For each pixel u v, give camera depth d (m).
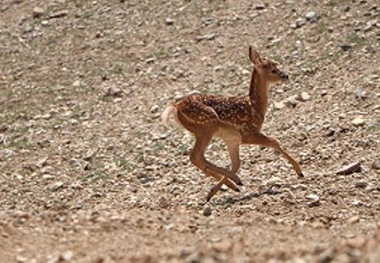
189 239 33.84
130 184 49.75
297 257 29.59
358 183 43.66
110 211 39.53
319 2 72.69
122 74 69.38
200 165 44.56
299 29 69.75
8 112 65.69
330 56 64.56
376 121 53.28
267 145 45.97
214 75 66.38
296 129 54.25
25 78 71.69
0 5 86.00
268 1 75.31
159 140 56.72
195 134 44.75
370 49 64.31
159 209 42.91
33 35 79.25
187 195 45.84
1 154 57.84
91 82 68.94
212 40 71.69
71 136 59.94
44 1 84.88
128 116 62.03
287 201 41.81
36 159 56.62
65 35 77.94
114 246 32.84
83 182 51.12
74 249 32.69
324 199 42.06
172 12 77.44
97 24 78.62
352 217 38.97
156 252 31.08
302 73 63.00
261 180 46.72
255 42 69.88
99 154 56.00
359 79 60.28
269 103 59.66
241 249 31.14
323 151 50.22
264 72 45.84
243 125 45.41
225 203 42.91
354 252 29.36
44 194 49.91
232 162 45.97
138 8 79.56
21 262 31.14
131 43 74.12
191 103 44.66
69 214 37.97
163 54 71.19
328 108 57.06
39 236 34.31
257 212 40.75
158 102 63.47
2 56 76.44
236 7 75.75
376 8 69.81
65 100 66.69
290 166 48.81
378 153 48.78
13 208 47.19
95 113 63.47
